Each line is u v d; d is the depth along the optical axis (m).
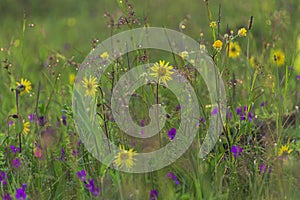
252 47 5.86
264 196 3.62
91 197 3.57
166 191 3.57
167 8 7.95
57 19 9.98
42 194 3.67
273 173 3.71
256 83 4.90
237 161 3.84
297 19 6.40
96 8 10.07
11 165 3.98
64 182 3.80
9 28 8.20
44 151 4.04
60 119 4.58
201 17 7.57
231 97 4.38
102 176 3.63
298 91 5.05
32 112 4.83
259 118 4.49
